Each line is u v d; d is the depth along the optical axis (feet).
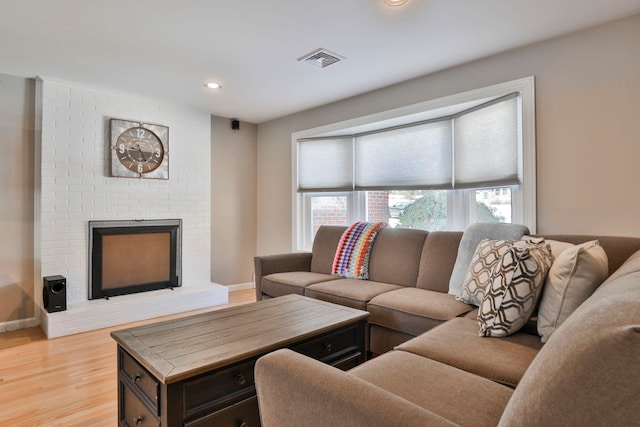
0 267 10.30
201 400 4.56
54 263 10.71
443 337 5.31
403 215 11.97
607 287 2.93
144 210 12.48
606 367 1.83
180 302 12.29
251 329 5.91
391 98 11.23
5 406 6.49
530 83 8.36
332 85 11.17
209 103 13.12
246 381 4.97
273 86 11.25
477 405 3.54
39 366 8.11
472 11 6.98
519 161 8.56
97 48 8.58
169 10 6.93
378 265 10.10
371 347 7.95
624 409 1.79
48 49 8.63
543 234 8.14
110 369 7.98
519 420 2.13
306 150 14.16
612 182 7.33
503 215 9.31
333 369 3.20
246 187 15.96
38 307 10.80
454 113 10.38
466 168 9.98
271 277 10.56
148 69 9.86
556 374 2.00
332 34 7.91
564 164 7.91
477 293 6.85
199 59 9.21
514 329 5.23
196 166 13.75
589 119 7.60
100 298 11.46
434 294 8.07
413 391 3.80
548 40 8.14
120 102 11.93
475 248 7.97
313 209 14.43
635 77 7.08
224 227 15.25
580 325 2.09
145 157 12.42
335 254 11.11
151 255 12.60
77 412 6.32
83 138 11.21
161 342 5.32
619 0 6.63
